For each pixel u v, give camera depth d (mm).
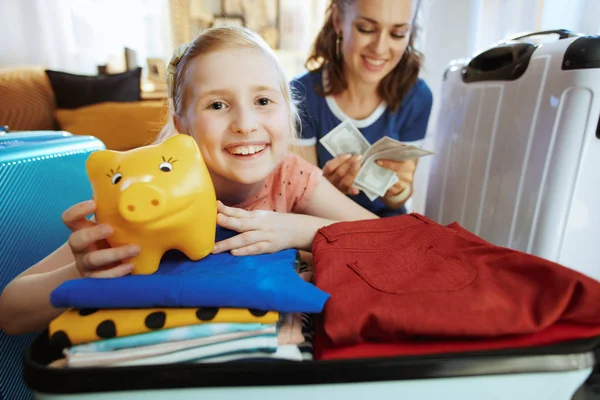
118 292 399
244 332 394
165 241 452
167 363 368
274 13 1969
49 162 740
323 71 1178
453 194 1052
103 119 1838
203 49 586
